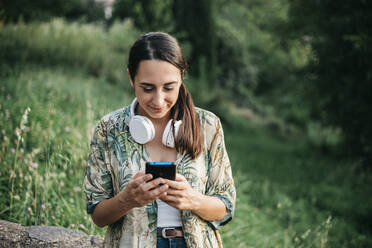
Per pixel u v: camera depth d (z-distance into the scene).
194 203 1.40
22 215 2.58
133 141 1.50
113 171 1.51
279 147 12.92
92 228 2.56
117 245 1.47
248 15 20.69
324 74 9.41
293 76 10.78
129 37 11.34
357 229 4.91
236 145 11.23
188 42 13.77
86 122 3.92
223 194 1.55
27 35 8.27
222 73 19.05
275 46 11.28
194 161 1.51
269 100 19.80
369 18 7.73
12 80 5.17
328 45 8.59
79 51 9.24
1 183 2.97
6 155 3.02
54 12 11.17
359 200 6.23
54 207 2.74
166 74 1.38
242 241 3.76
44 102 4.59
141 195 1.32
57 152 2.91
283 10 11.84
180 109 1.54
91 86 7.25
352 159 9.38
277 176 7.40
